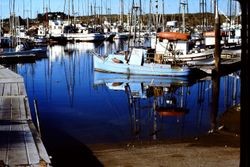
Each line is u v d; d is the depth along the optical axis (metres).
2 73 29.14
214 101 25.92
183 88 32.09
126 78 38.44
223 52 46.59
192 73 37.16
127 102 25.84
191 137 16.33
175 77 37.12
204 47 46.16
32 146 11.21
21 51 56.00
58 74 42.16
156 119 20.47
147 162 13.02
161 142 15.52
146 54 39.56
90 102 25.89
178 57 41.03
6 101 18.55
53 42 87.38
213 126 18.53
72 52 68.62
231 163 12.71
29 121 14.55
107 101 26.27
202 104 24.95
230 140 15.60
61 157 13.97
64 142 15.96
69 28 99.62
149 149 14.49
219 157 13.34
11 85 23.34
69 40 92.69
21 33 86.75
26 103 18.08
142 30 68.88
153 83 35.09
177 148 14.52
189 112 22.33
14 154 10.47
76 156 14.03
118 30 103.31
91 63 52.22
